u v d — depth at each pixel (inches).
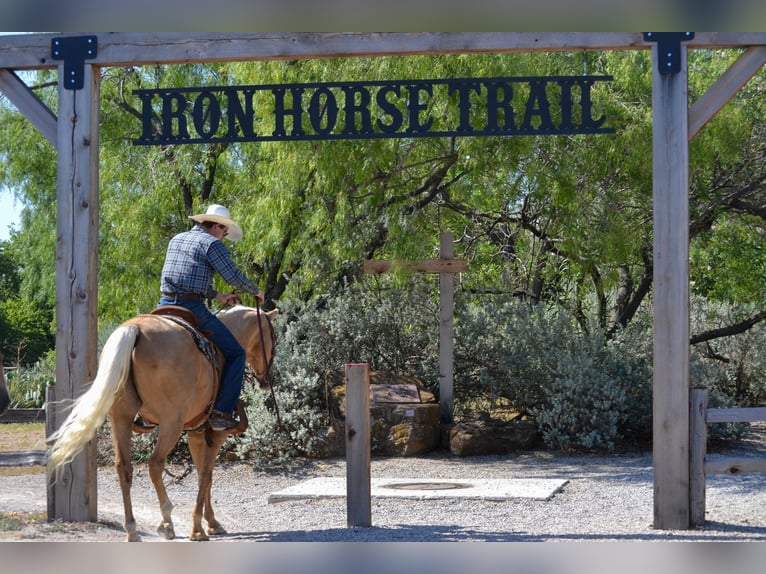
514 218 639.1
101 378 254.8
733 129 535.8
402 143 543.5
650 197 595.2
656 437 302.4
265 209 546.0
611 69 562.6
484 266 711.1
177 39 316.2
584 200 539.5
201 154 627.5
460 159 527.5
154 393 269.9
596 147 527.2
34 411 346.3
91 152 319.0
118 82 655.1
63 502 310.8
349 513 319.9
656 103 304.7
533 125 511.8
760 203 641.6
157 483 273.3
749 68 304.7
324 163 509.7
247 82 544.7
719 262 769.6
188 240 299.9
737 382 701.9
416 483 414.9
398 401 537.6
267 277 623.5
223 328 298.4
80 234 318.3
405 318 603.2
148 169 634.8
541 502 370.0
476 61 502.3
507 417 603.8
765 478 421.4
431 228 602.2
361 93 320.8
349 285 608.7
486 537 292.7
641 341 597.3
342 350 589.0
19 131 714.2
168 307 291.0
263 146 544.1
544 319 593.6
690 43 303.1
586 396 533.6
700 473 303.3
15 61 321.1
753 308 735.1
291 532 308.8
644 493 389.7
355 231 546.6
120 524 316.2
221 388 294.4
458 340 591.5
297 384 524.7
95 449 315.3
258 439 491.8
